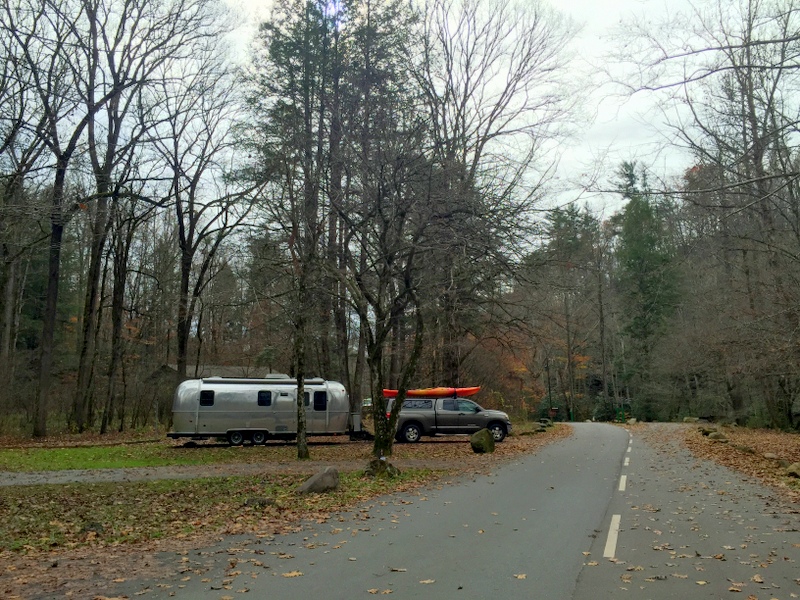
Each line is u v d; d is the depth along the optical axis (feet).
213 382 91.25
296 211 63.16
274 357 120.47
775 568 23.67
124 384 124.77
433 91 67.21
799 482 47.29
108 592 21.27
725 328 71.41
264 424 91.15
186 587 21.83
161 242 147.13
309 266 64.44
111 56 98.43
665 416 172.35
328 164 61.41
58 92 67.62
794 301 55.36
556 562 24.76
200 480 53.72
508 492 44.24
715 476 52.19
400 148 58.29
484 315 79.25
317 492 44.04
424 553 26.43
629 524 32.35
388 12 72.84
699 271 67.31
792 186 46.32
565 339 155.74
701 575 22.80
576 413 193.88
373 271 67.56
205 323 149.18
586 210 100.07
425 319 84.79
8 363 111.04
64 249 110.11
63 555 27.35
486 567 24.06
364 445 88.38
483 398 137.18
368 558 25.68
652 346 156.87
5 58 57.11
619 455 71.05
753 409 123.13
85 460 71.20
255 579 22.74
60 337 157.79
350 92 64.18
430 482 50.60
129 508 40.42
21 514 38.63
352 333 127.65
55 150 75.15
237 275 101.65
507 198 59.41
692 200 37.88
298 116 68.54
